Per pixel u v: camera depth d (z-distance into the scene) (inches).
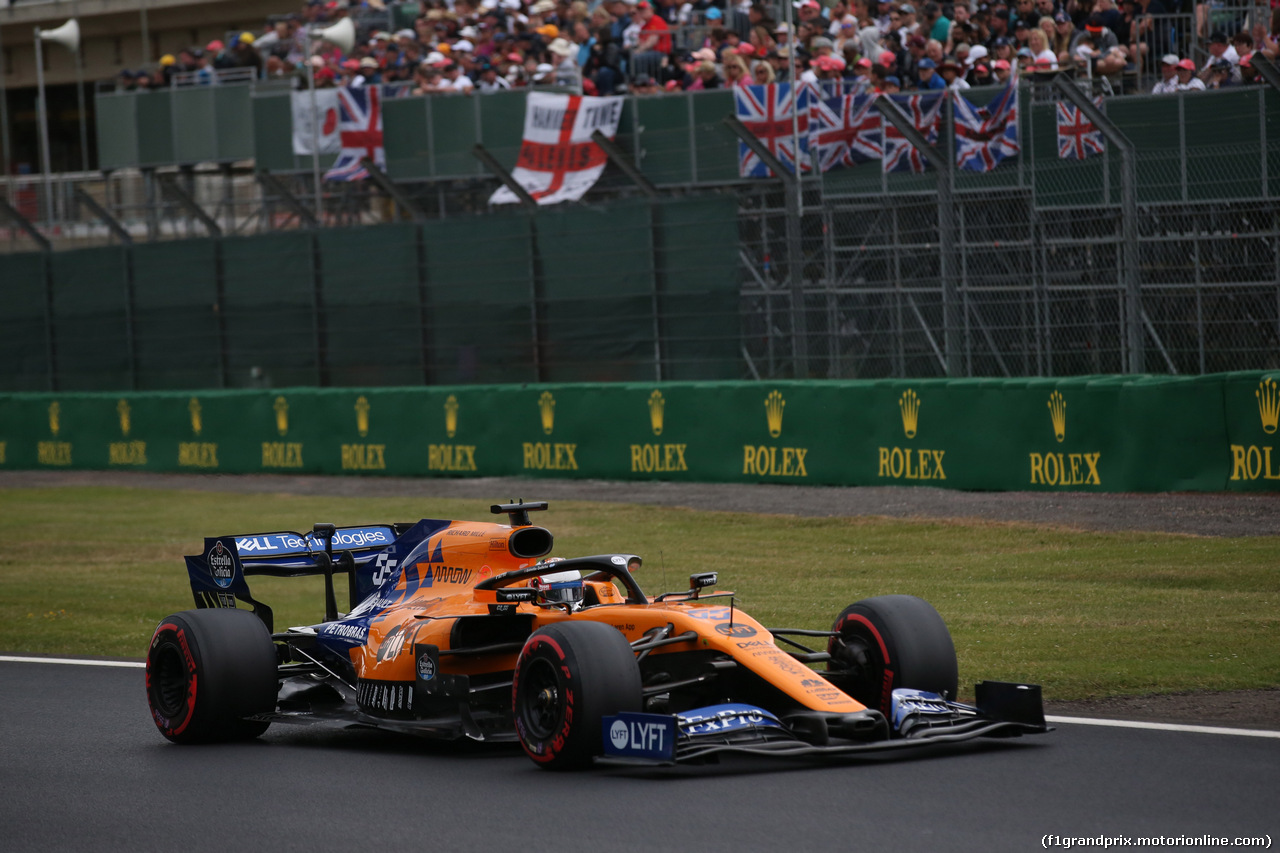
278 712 1052.5
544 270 2797.7
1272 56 2258.9
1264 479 1846.7
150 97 3791.8
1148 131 2132.1
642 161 2817.4
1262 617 1320.1
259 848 740.0
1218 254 2059.5
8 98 5969.5
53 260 3587.6
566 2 3563.0
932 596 1523.1
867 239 2368.4
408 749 1000.9
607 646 854.5
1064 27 2524.6
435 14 3708.2
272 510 2591.0
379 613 1080.2
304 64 3789.4
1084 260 2165.4
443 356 2970.0
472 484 2684.5
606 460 2566.4
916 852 682.2
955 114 2288.4
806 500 2186.3
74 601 1822.1
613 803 789.2
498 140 3065.9
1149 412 1936.5
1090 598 1454.2
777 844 700.7
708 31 3191.4
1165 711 1011.9
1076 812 745.0
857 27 2933.1
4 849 759.1
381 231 3026.6
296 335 3191.4
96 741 1050.7
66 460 3459.6
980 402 2097.7
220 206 3799.2
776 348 2479.1
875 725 832.9
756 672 863.1
